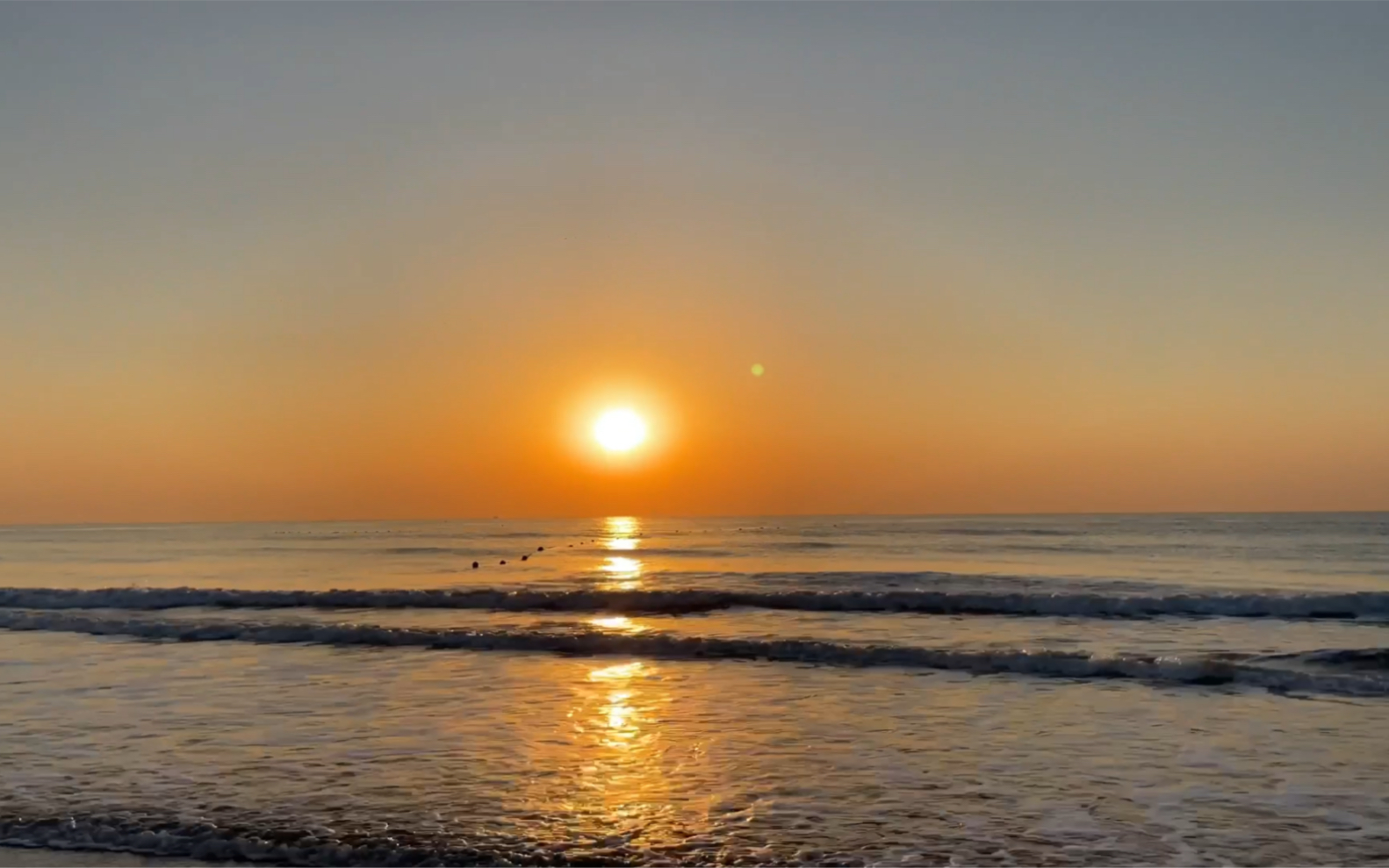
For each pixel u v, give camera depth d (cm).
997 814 1113
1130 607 2741
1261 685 1758
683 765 1298
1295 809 1123
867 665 1969
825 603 2870
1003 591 3503
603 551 7562
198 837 1057
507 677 1875
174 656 2111
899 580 3959
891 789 1200
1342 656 1977
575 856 1007
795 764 1299
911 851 1012
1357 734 1427
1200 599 2727
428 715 1571
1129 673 1850
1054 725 1495
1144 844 1026
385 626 2550
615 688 1767
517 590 3400
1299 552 6241
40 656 2130
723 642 2094
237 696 1712
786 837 1049
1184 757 1325
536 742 1408
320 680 1848
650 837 1052
